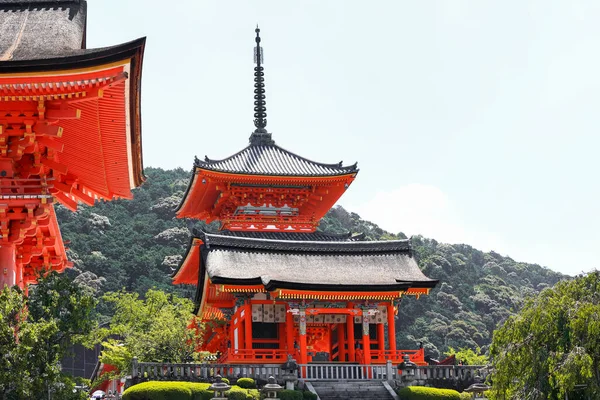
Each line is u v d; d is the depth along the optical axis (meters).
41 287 29.12
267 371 46.44
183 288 121.00
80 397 28.47
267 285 49.50
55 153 32.12
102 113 30.55
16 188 30.88
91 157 34.00
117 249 130.88
